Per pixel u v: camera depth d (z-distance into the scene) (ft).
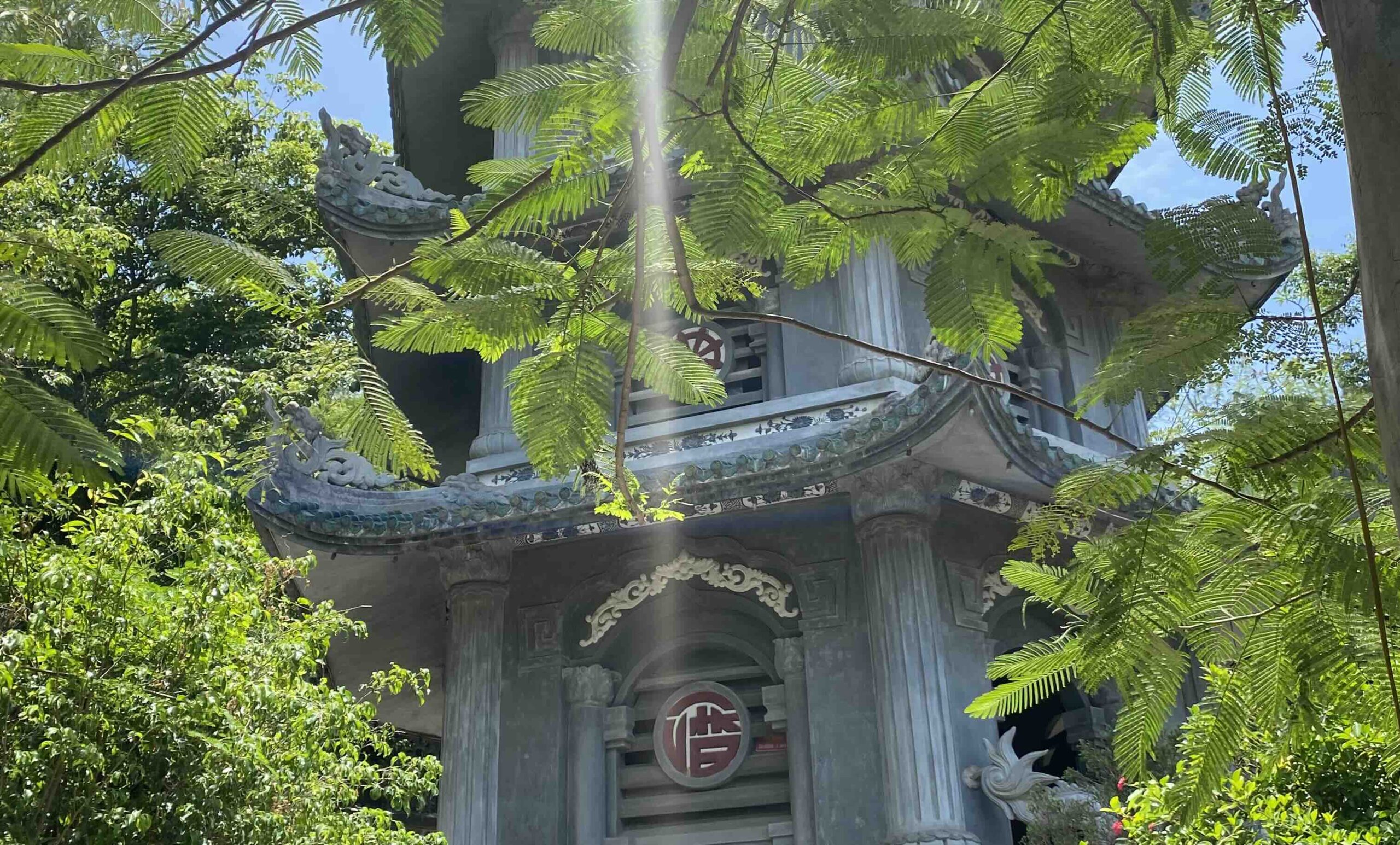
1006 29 13.08
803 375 51.08
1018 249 11.78
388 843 38.93
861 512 48.42
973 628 48.78
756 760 48.88
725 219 11.96
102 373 75.10
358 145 53.31
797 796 46.98
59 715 32.37
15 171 12.01
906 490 47.62
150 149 12.83
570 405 13.88
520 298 13.39
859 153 12.82
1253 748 17.85
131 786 33.42
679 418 51.39
